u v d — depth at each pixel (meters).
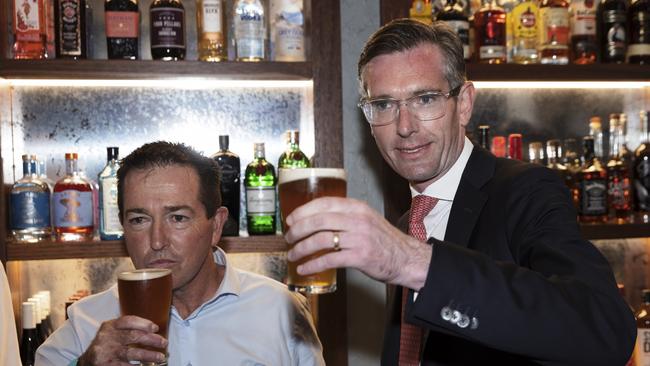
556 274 0.96
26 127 2.17
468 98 1.37
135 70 1.92
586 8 2.21
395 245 0.81
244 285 1.63
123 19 1.99
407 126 1.27
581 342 0.85
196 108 2.26
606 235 2.09
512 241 1.13
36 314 1.96
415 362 1.32
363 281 2.22
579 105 2.45
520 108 2.42
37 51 1.97
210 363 1.51
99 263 2.22
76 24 1.97
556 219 1.07
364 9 2.24
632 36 2.21
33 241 1.92
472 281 0.83
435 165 1.30
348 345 2.21
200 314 1.55
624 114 2.38
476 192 1.24
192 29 2.23
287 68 1.99
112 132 2.22
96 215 2.13
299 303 1.65
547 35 2.16
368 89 1.31
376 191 2.24
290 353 1.59
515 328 0.83
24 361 1.92
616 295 0.92
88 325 1.56
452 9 2.08
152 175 1.41
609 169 2.24
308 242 0.78
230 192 2.03
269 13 2.20
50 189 2.07
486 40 2.09
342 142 2.02
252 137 2.28
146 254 1.41
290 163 2.09
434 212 1.36
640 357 2.16
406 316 0.85
